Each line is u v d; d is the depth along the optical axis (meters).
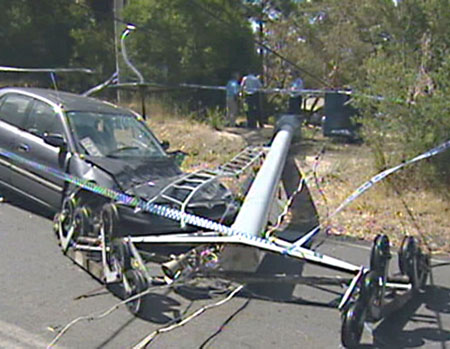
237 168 8.29
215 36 19.41
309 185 10.20
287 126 12.97
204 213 6.40
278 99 19.22
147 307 5.21
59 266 6.18
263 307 5.40
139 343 4.54
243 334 4.82
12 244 6.79
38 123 7.85
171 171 7.52
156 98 17.97
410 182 10.04
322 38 22.16
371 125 10.34
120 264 5.16
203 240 5.17
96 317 4.98
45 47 23.95
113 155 7.39
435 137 9.62
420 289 5.81
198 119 16.34
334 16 22.53
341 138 14.23
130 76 18.11
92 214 6.32
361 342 4.73
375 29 17.98
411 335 4.92
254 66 20.72
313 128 16.38
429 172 9.85
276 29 23.33
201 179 6.95
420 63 10.48
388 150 10.27
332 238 7.84
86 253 6.05
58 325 4.81
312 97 20.08
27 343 4.48
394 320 5.21
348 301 4.50
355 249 7.39
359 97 10.60
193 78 19.34
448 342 4.81
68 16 24.52
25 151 7.67
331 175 10.88
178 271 5.12
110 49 22.89
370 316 4.56
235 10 20.34
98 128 7.73
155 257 5.58
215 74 19.80
